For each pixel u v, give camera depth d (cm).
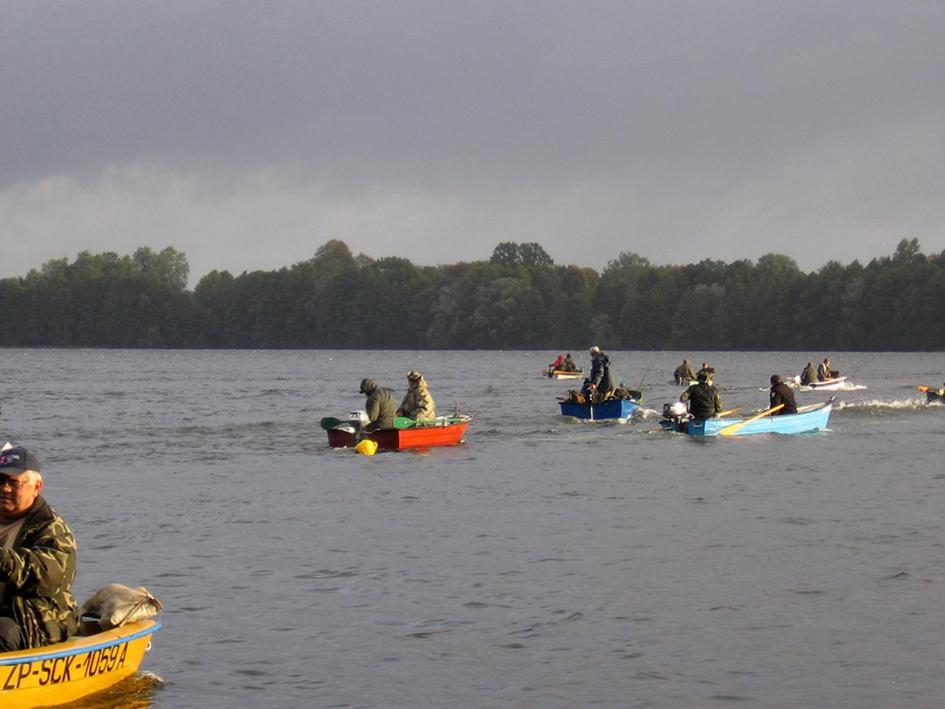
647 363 16512
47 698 1374
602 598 1898
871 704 1426
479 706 1426
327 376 11881
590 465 3716
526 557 2211
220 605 1864
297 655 1614
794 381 9469
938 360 16788
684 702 1435
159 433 4953
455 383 10131
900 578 2023
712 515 2691
